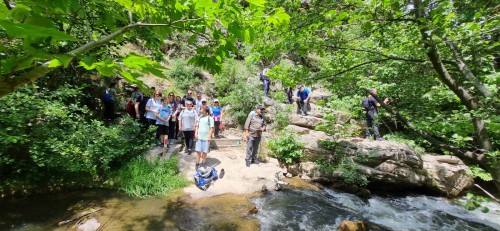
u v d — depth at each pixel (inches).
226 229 183.6
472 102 106.0
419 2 96.6
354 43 157.6
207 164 288.2
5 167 211.8
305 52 138.0
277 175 292.4
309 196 260.1
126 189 229.0
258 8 47.4
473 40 99.0
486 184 335.0
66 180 229.5
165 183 243.1
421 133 123.3
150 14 45.9
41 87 243.6
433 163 319.9
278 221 204.4
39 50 20.0
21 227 166.2
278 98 479.2
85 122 241.8
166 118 293.6
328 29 129.6
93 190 228.1
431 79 154.6
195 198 228.1
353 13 119.5
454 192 299.9
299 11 130.0
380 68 161.6
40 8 27.4
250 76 514.0
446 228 220.2
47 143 199.0
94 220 180.2
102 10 42.2
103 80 391.9
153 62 24.9
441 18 88.2
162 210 203.0
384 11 115.9
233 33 46.1
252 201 235.1
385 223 221.5
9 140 179.5
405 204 271.1
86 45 28.1
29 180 214.1
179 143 333.1
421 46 132.3
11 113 189.6
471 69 120.0
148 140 280.5
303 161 324.2
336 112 402.9
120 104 399.5
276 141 339.0
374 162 295.9
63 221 176.2
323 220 214.2
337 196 270.5
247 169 286.2
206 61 52.3
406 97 165.3
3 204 190.4
